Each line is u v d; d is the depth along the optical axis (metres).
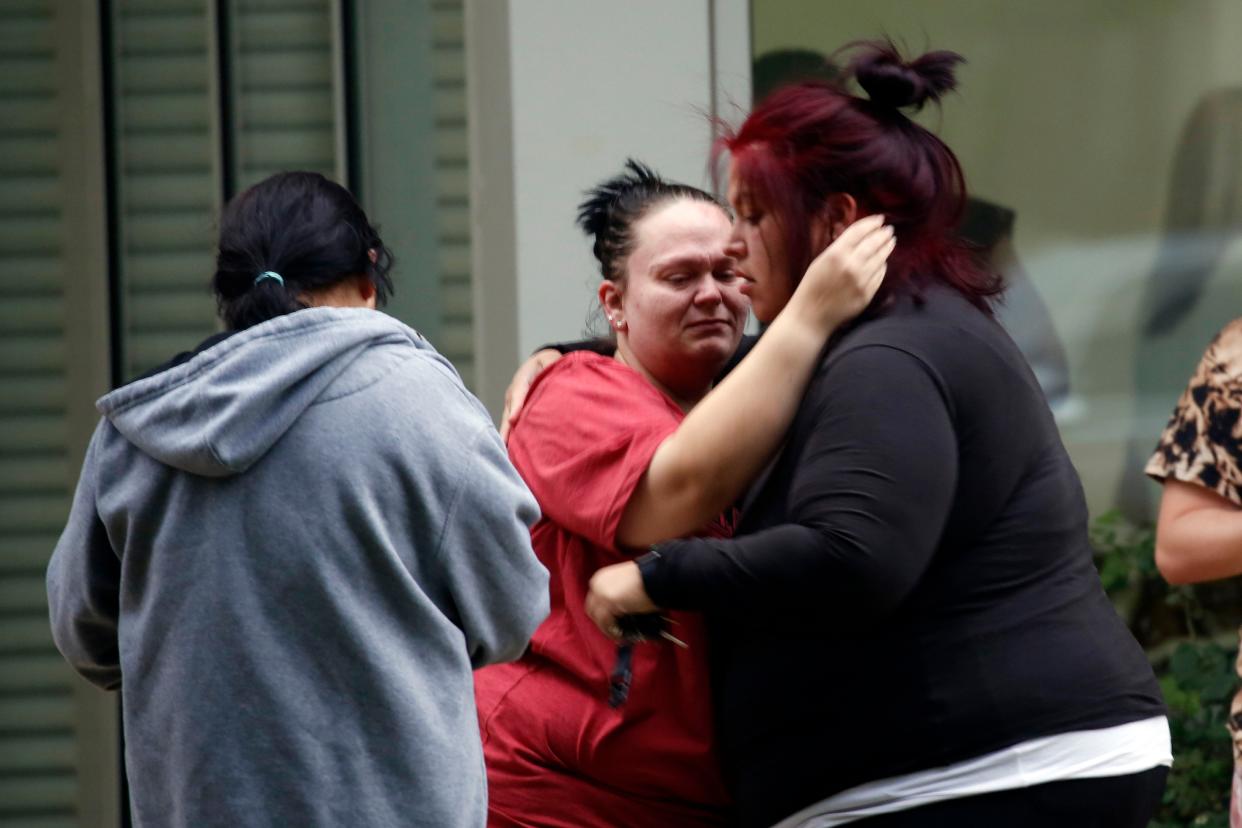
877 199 9.20
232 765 8.53
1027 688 8.71
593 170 16.16
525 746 10.03
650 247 10.11
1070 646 8.85
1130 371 16.75
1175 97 16.62
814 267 9.04
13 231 17.75
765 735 9.19
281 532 8.59
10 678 17.91
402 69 17.19
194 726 8.59
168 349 17.77
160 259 17.72
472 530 8.82
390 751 8.59
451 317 17.12
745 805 9.43
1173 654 16.38
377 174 17.23
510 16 16.25
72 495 17.86
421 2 17.14
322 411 8.70
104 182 17.62
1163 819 16.02
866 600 8.48
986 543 8.84
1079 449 16.80
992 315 9.41
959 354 8.84
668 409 9.87
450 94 17.14
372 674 8.59
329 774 8.53
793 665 9.02
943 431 8.62
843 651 8.87
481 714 10.20
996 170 16.78
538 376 10.26
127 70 17.61
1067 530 9.12
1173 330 16.69
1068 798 8.70
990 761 8.69
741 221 9.44
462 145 17.14
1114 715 8.83
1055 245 16.78
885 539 8.41
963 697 8.70
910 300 9.07
